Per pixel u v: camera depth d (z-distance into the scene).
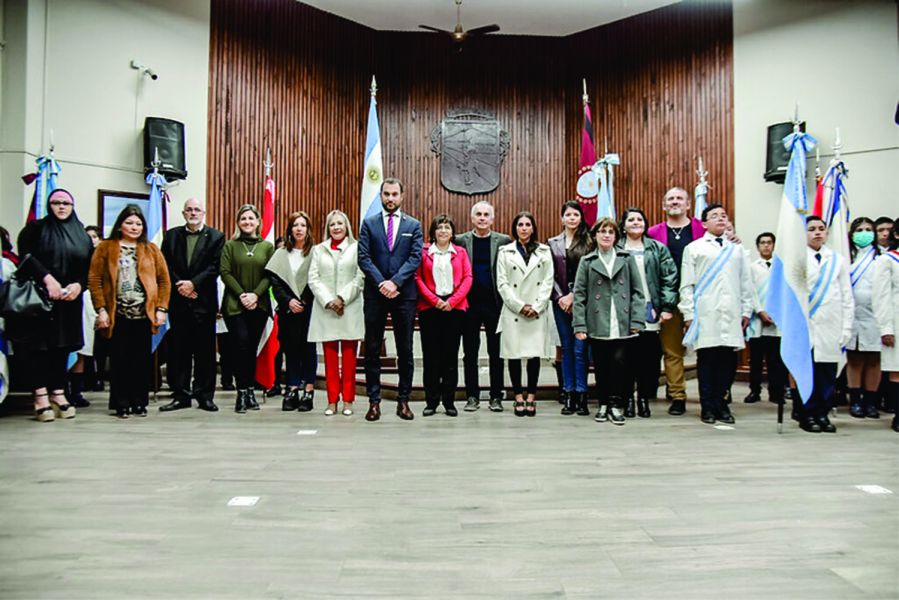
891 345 4.23
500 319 4.68
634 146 10.16
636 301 4.34
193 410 4.83
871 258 4.93
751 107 8.83
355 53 10.54
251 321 4.85
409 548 2.04
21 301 4.12
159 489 2.67
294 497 2.57
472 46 10.88
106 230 7.57
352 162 10.50
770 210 8.62
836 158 5.23
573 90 10.80
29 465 3.07
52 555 1.97
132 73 7.90
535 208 10.85
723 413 4.42
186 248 4.88
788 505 2.49
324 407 5.05
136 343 4.54
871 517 2.36
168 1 8.27
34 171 7.02
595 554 1.99
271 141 9.41
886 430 4.17
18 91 6.95
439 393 5.22
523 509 2.43
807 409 4.14
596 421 4.40
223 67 8.85
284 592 1.72
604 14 10.21
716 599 1.70
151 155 7.76
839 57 8.03
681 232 5.02
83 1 7.47
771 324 4.88
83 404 5.05
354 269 4.58
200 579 1.80
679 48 9.66
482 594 1.71
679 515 2.37
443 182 10.80
